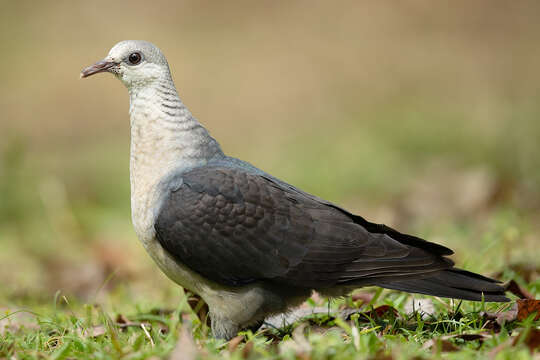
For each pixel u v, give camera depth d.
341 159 17.39
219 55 24.98
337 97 22.47
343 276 6.65
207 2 28.19
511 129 16.48
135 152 7.08
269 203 6.68
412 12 27.06
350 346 5.59
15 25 26.28
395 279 6.59
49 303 9.84
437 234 11.74
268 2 28.19
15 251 13.20
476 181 13.61
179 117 7.08
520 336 5.54
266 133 20.69
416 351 5.64
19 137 16.45
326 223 6.74
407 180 15.48
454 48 24.80
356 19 26.95
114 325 7.04
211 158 7.14
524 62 23.06
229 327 6.89
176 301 9.14
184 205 6.64
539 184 13.56
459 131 17.70
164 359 5.49
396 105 21.11
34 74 23.50
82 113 22.08
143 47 7.13
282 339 6.61
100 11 27.41
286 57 24.91
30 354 5.99
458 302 7.27
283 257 6.64
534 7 26.48
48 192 15.39
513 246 9.63
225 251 6.61
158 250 6.88
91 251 12.64
